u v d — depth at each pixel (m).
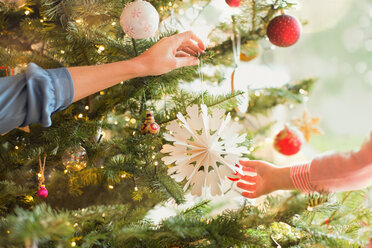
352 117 1.50
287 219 0.78
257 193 0.88
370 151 0.74
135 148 0.92
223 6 1.06
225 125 0.81
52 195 1.02
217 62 1.09
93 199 1.07
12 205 0.96
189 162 0.82
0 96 0.68
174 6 1.04
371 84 1.45
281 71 1.34
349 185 0.80
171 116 0.95
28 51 1.00
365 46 1.47
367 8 1.42
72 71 0.73
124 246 0.78
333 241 0.78
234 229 0.76
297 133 0.97
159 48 0.78
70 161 0.89
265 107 1.26
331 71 1.56
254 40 1.06
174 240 0.78
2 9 0.91
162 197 0.88
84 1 0.87
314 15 1.39
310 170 0.81
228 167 0.82
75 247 0.75
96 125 0.91
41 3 0.90
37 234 0.62
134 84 0.92
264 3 0.97
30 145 0.96
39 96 0.70
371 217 0.84
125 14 0.79
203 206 0.92
